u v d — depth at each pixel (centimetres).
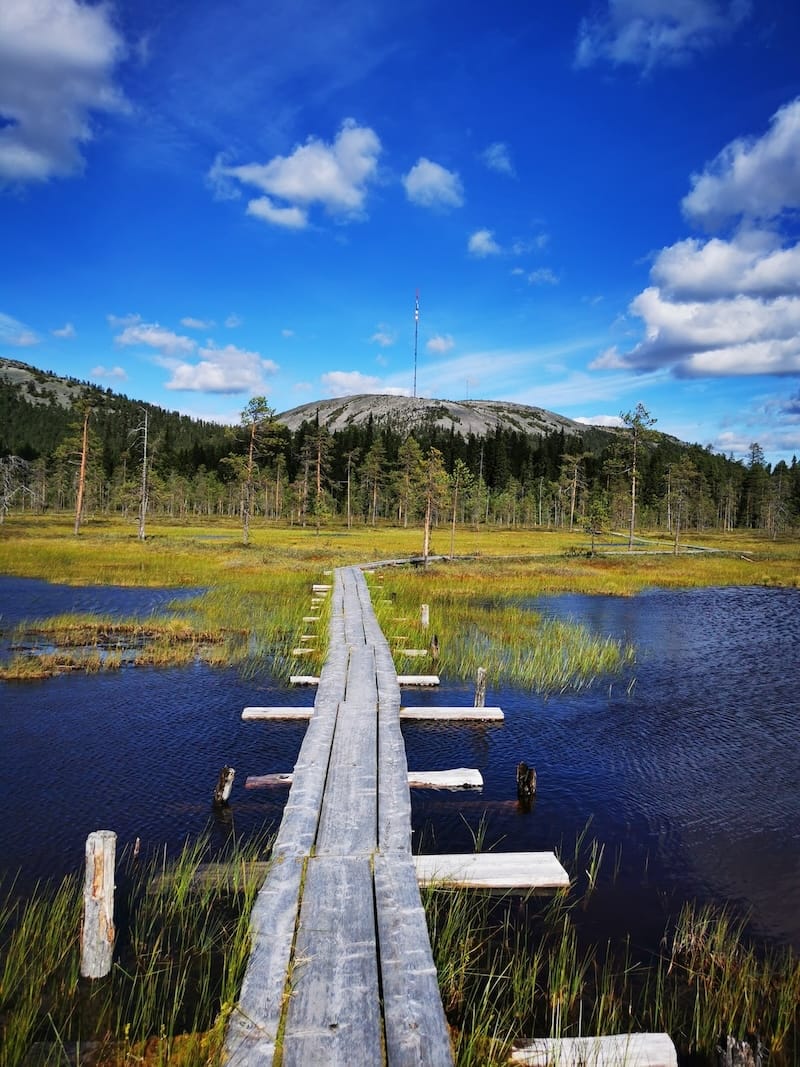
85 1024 497
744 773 1055
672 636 2197
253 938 508
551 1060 449
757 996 563
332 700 1178
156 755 1059
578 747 1159
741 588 3609
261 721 1224
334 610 2223
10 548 4147
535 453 13475
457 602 2675
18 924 630
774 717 1335
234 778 977
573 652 1841
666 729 1259
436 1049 398
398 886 585
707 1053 495
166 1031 489
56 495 9731
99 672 1529
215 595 2630
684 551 5975
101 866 549
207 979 555
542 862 728
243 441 5362
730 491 10725
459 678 1580
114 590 2795
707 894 721
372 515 9775
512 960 598
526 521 11012
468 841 823
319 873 603
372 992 447
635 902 701
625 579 3822
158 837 805
